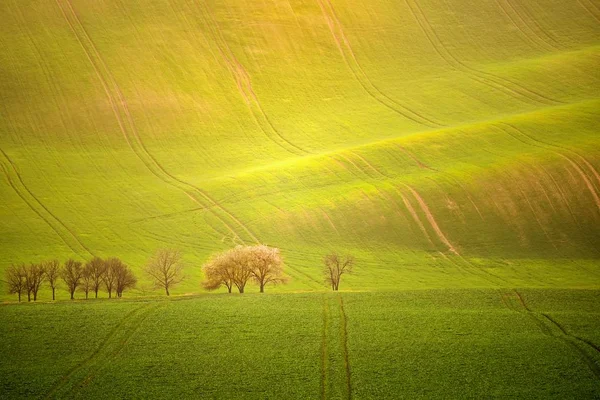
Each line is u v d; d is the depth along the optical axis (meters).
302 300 129.00
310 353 102.31
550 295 130.62
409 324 113.50
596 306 123.19
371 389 90.88
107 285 145.12
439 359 99.25
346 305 125.31
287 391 90.88
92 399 88.88
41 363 99.12
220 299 130.50
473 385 91.38
